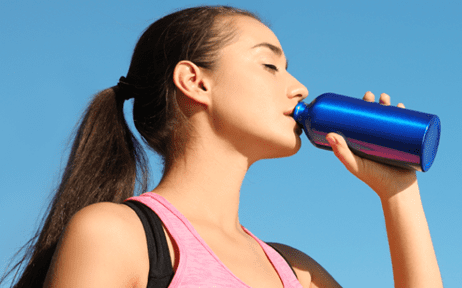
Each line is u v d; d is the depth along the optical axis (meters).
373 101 1.89
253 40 1.88
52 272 1.37
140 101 2.00
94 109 2.03
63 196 1.91
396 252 1.93
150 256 1.44
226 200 1.80
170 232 1.52
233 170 1.81
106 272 1.33
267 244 2.05
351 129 1.80
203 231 1.66
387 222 1.96
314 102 1.89
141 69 2.02
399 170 1.95
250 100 1.77
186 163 1.80
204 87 1.84
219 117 1.79
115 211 1.48
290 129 1.82
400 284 1.91
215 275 1.47
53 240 1.84
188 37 1.91
